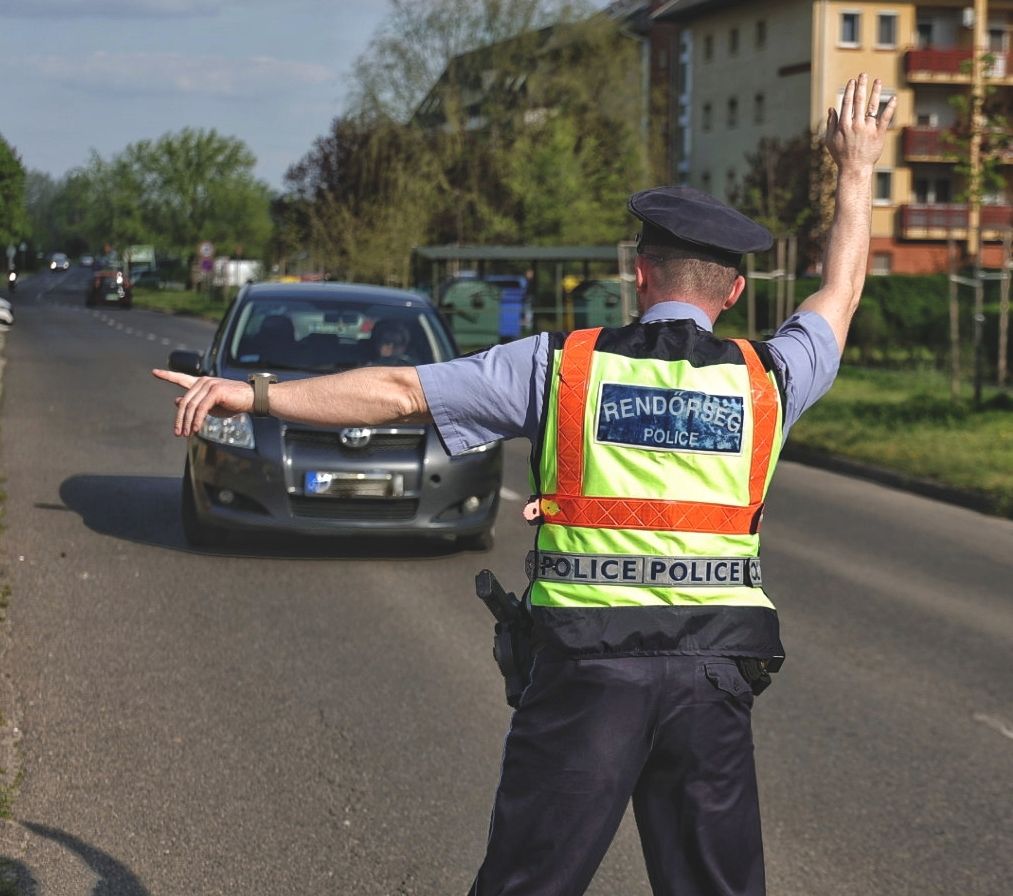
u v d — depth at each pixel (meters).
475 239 46.53
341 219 42.97
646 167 49.84
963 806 5.16
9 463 12.94
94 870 4.29
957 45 58.34
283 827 4.70
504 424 2.83
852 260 3.13
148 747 5.43
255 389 2.79
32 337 35.06
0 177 54.53
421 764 5.34
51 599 7.83
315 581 8.56
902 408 19.83
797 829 4.89
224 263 65.50
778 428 2.87
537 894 2.72
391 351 10.07
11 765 5.14
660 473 2.78
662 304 2.94
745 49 62.06
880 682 6.85
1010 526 12.34
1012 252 21.20
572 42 50.06
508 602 2.91
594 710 2.71
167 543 9.54
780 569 9.77
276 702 6.07
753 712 6.29
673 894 2.79
